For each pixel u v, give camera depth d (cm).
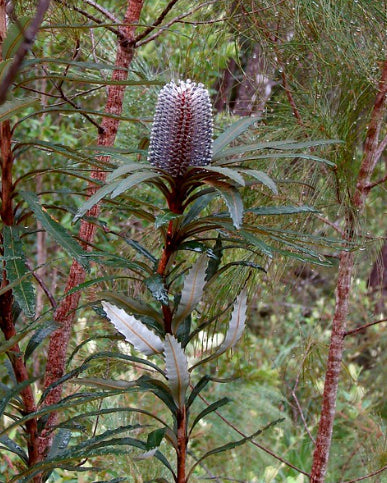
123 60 181
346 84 184
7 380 241
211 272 152
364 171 188
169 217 132
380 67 182
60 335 171
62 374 172
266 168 187
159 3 235
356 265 187
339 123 185
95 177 176
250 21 182
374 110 184
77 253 132
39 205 137
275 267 199
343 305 188
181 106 137
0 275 141
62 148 142
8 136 140
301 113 187
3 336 146
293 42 179
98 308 152
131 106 224
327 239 145
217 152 146
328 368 189
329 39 172
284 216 187
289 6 174
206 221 144
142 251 151
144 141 160
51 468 143
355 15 169
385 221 279
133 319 141
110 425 219
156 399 250
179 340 150
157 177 140
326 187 186
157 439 140
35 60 136
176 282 231
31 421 147
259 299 214
